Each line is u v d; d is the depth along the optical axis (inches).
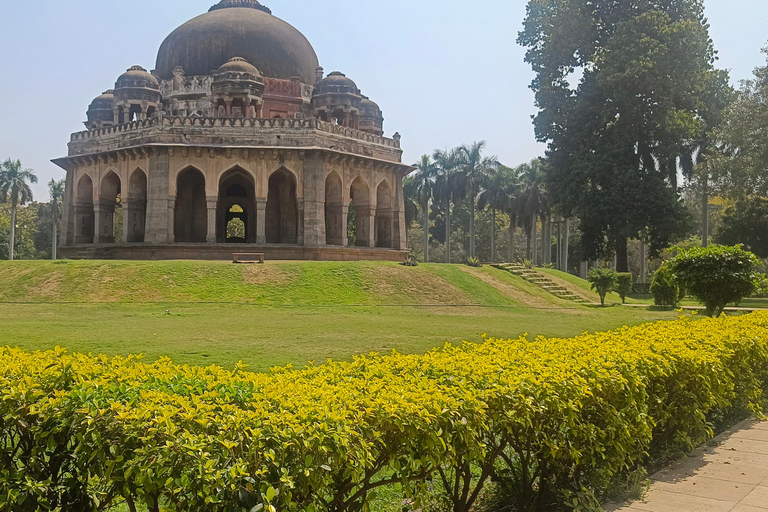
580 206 1536.7
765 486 233.5
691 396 275.4
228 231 2393.0
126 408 144.3
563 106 1585.9
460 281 1198.3
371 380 197.8
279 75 1582.2
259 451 137.8
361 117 1857.8
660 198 1467.8
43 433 146.6
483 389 192.1
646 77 1434.5
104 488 154.8
